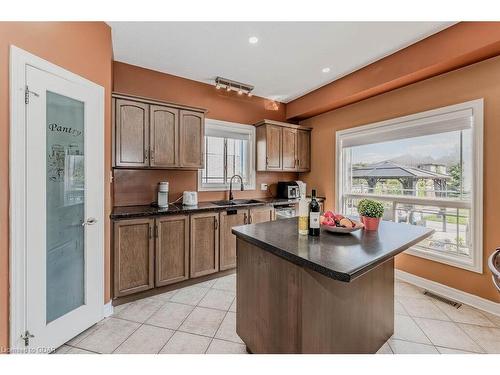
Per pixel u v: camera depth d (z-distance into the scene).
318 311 1.20
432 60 2.29
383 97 3.09
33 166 1.49
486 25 1.93
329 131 3.92
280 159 3.91
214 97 3.59
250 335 1.55
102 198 2.02
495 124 2.13
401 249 1.29
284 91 3.82
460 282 2.36
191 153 3.00
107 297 2.11
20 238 1.42
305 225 1.50
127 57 2.74
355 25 2.16
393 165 3.07
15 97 1.39
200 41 2.42
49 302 1.63
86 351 1.65
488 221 2.17
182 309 2.22
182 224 2.62
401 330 1.88
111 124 2.43
